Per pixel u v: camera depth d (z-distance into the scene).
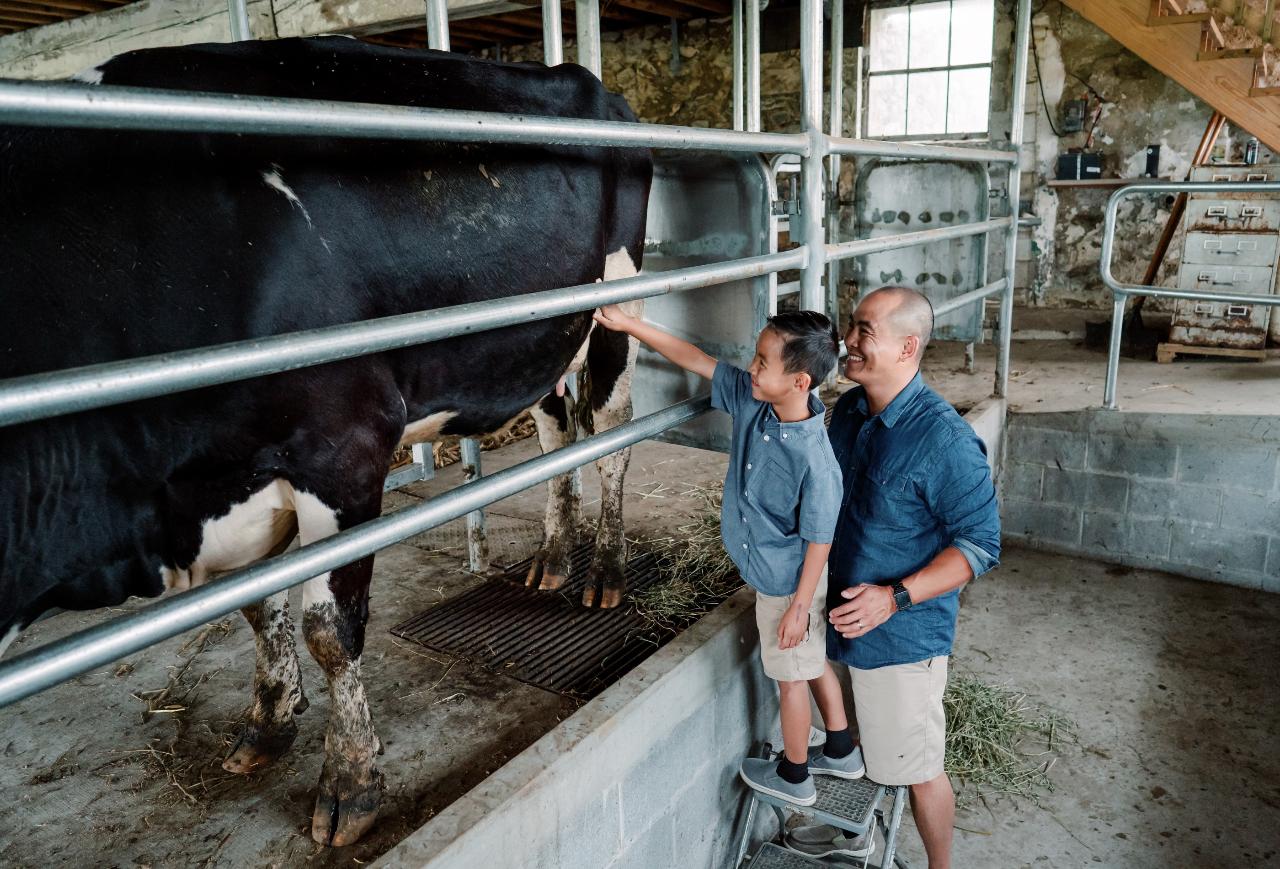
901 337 1.89
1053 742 2.86
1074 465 4.13
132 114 0.93
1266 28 4.71
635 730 1.94
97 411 1.36
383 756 2.04
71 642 0.97
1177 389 4.44
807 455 1.78
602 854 1.90
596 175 2.22
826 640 2.10
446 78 1.95
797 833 2.51
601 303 1.62
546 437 2.88
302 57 1.73
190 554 1.58
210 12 5.34
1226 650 3.37
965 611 3.72
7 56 6.72
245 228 1.48
